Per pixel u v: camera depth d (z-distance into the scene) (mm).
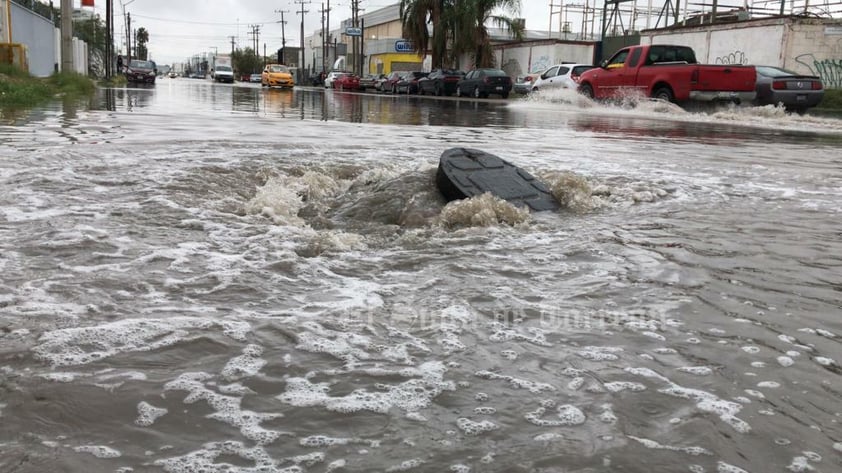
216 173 5742
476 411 1842
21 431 1671
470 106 22797
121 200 4527
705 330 2469
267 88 45469
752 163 7824
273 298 2732
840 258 3549
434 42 44094
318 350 2215
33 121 10477
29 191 4672
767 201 5336
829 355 2254
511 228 4250
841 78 25266
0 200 4355
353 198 5172
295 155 7156
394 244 3844
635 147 9461
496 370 2102
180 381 1965
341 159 6984
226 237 3721
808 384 2035
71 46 26719
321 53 92188
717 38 28266
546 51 41188
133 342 2219
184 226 3922
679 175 6688
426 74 38250
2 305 2516
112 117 12047
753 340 2377
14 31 27562
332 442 1679
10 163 5801
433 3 43938
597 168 7043
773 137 12016
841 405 1905
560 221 4508
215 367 2064
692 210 4934
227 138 8758
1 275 2877
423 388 1968
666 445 1686
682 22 35250
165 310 2537
